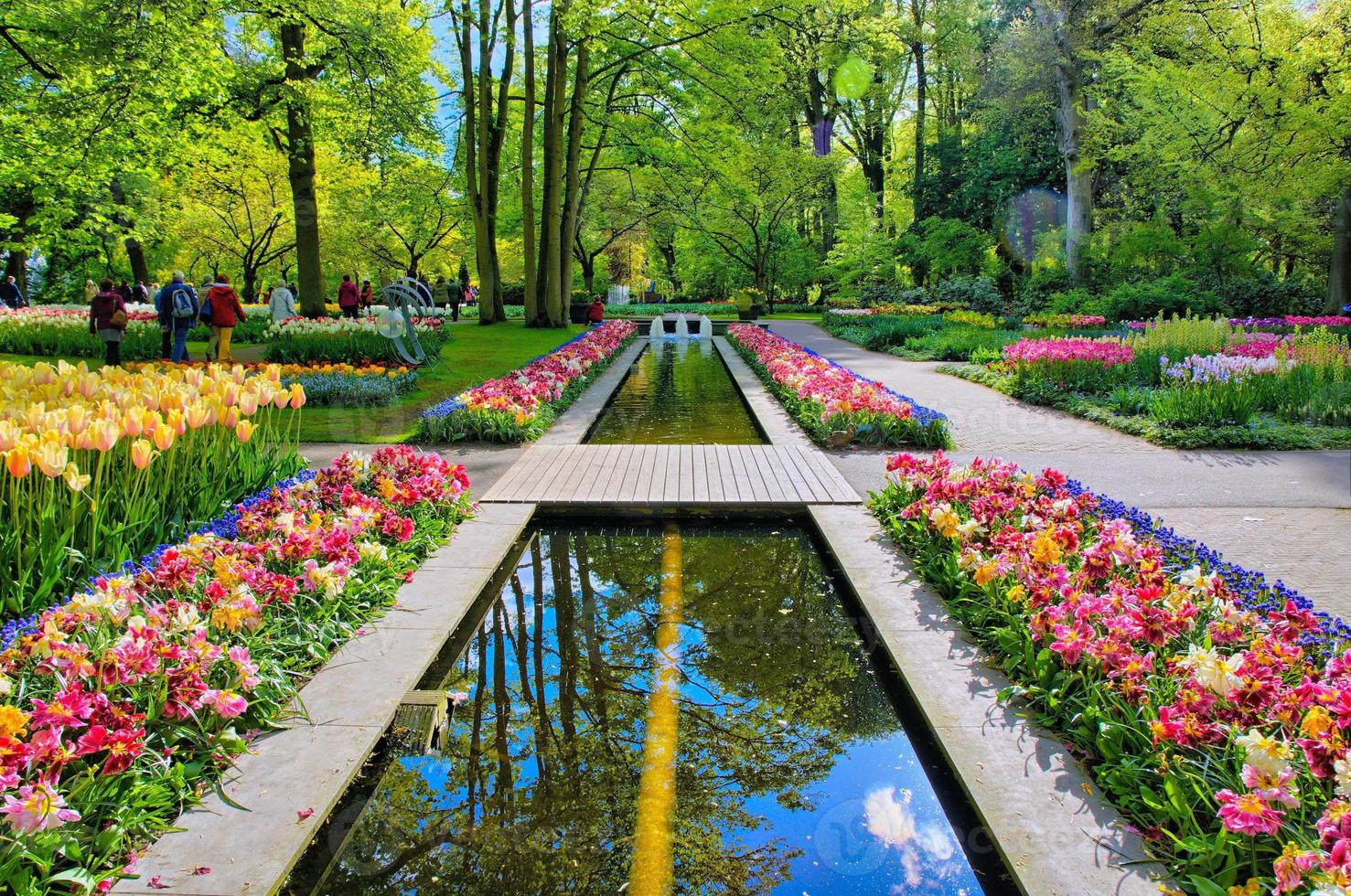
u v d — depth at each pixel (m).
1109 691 3.03
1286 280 24.97
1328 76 21.25
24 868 2.26
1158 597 3.38
